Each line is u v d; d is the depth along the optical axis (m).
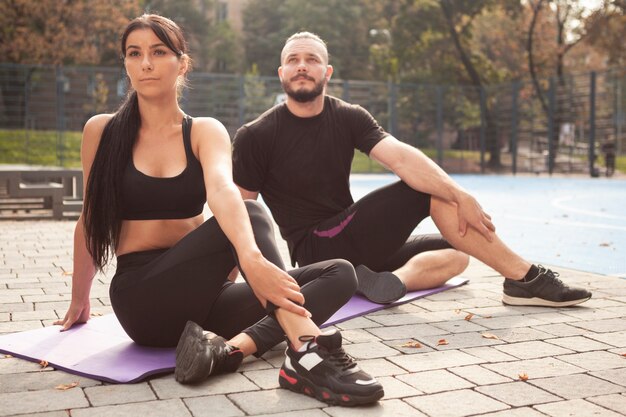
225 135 2.91
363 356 2.96
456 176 24.47
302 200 4.17
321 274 2.86
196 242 2.74
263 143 4.07
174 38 2.84
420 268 4.36
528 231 8.38
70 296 4.21
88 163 2.92
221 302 2.89
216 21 56.12
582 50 44.69
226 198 2.63
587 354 3.00
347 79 46.41
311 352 2.42
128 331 2.95
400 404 2.36
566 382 2.61
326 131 4.11
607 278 4.96
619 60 30.55
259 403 2.36
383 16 45.69
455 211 3.91
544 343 3.19
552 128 24.27
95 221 2.86
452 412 2.28
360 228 3.96
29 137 23.48
